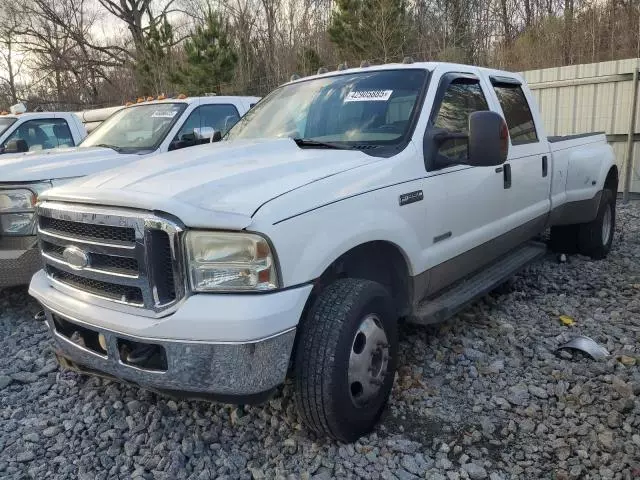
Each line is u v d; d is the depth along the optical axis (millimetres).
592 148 6324
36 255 5051
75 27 34031
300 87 4715
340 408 2973
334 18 21469
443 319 3830
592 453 3051
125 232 2832
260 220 2666
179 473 3039
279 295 2707
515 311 4977
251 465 3088
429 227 3721
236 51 22750
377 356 3254
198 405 3633
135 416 3549
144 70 26219
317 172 3158
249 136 4426
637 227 8031
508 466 3010
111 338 2900
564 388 3643
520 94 5375
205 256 2684
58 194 3172
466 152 4125
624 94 9789
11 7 32719
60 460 3191
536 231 5488
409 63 4410
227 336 2625
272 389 2801
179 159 3531
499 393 3682
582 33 20953
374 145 3736
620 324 4621
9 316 5441
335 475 2965
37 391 3924
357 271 3502
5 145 8031
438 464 3025
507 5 25047
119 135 7168
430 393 3688
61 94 33250
